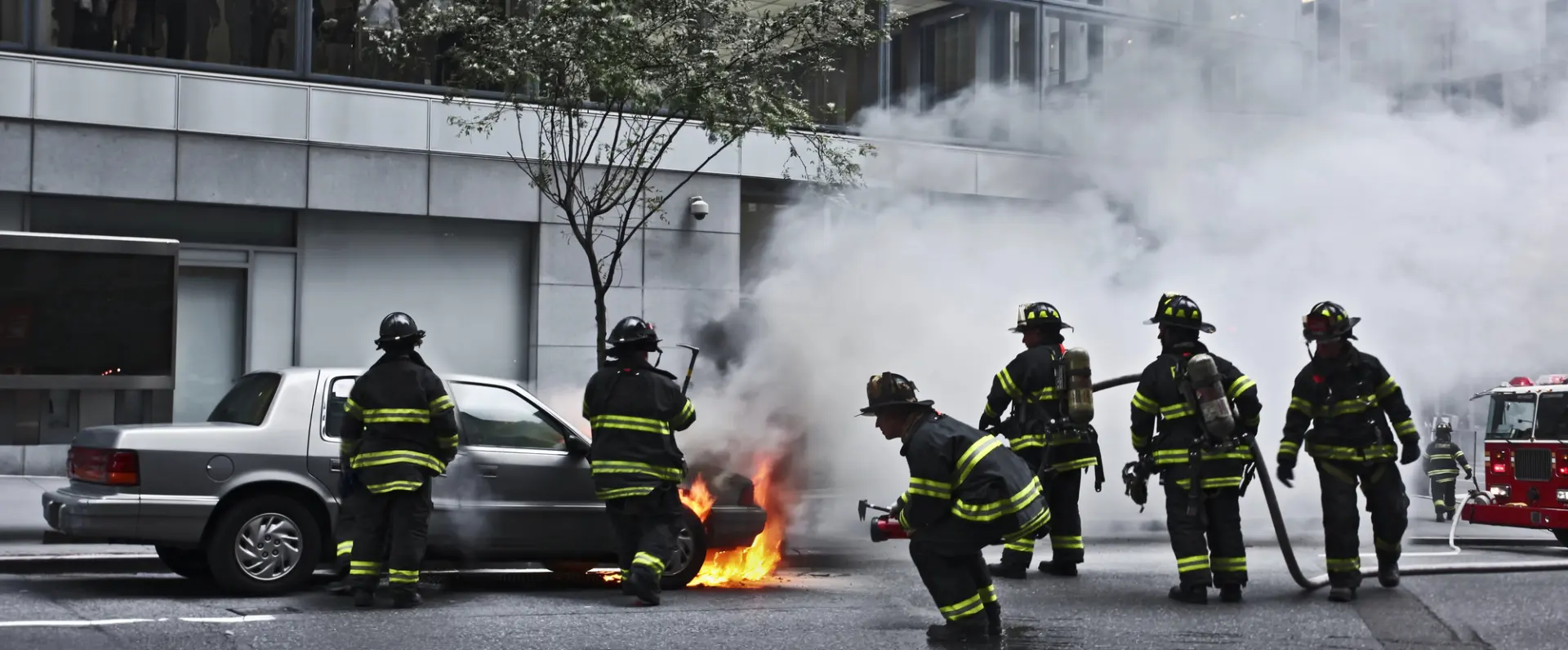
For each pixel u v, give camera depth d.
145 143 15.77
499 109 14.38
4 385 11.88
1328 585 9.09
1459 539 14.36
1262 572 10.15
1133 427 8.72
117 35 15.78
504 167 17.30
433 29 14.04
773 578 9.92
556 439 9.27
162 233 16.08
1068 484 9.81
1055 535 9.84
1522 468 13.84
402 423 7.96
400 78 16.95
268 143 16.31
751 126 13.02
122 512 8.11
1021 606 8.24
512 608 8.01
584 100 13.14
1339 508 8.51
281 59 16.44
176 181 15.90
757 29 13.13
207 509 8.30
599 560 9.38
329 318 16.75
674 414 8.39
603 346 13.44
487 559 9.09
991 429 9.89
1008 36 19.02
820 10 13.26
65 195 15.55
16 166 15.25
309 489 8.63
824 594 8.88
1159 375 8.59
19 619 7.29
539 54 12.60
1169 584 9.37
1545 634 7.23
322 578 9.51
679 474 8.40
